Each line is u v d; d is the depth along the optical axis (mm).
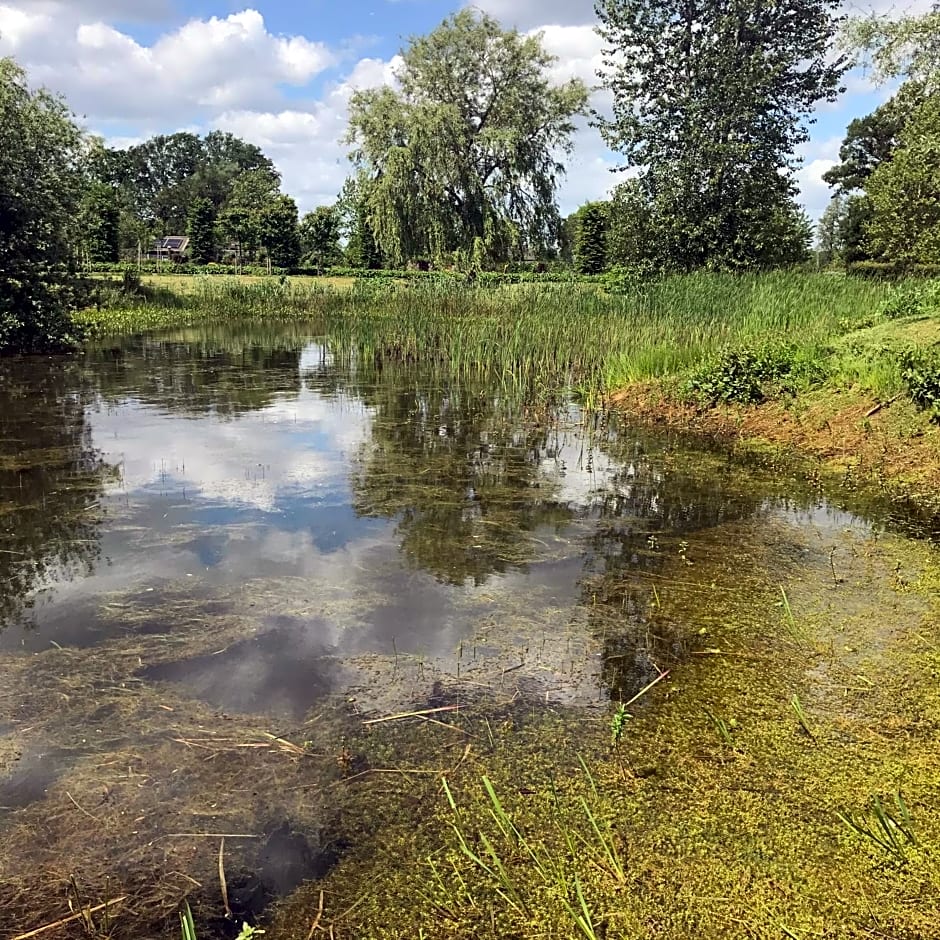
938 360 6840
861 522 5164
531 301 16203
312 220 45500
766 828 2377
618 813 2453
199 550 4621
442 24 26844
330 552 4609
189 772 2660
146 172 81438
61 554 4539
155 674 3264
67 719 2947
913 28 13086
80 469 6312
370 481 6074
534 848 2318
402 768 2684
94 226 17078
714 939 2008
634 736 2848
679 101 18422
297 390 10242
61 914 2100
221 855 2309
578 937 2012
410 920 2082
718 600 3975
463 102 27203
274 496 5672
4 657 3377
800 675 3242
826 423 7109
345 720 2957
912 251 19031
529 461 6750
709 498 5711
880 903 2105
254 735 2863
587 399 9430
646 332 11188
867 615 3770
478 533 4957
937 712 2947
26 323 13109
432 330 14289
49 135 13398
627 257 19922
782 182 18969
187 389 10188
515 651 3477
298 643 3535
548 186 26766
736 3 17906
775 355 8336
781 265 19172
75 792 2557
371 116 24250
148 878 2225
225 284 23750
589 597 4031
